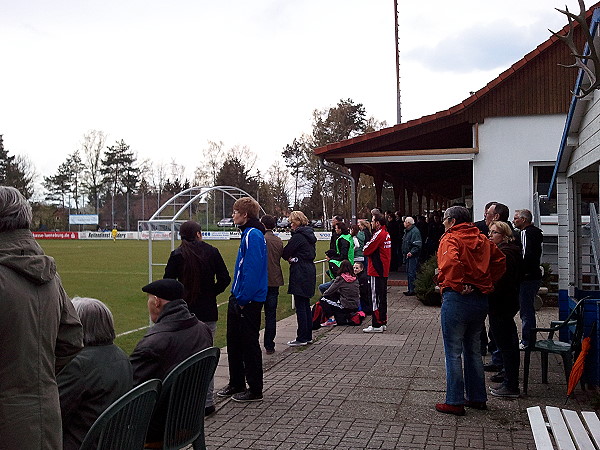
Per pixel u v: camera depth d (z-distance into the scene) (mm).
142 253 36969
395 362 8148
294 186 79500
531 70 15289
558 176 8539
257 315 6359
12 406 2561
